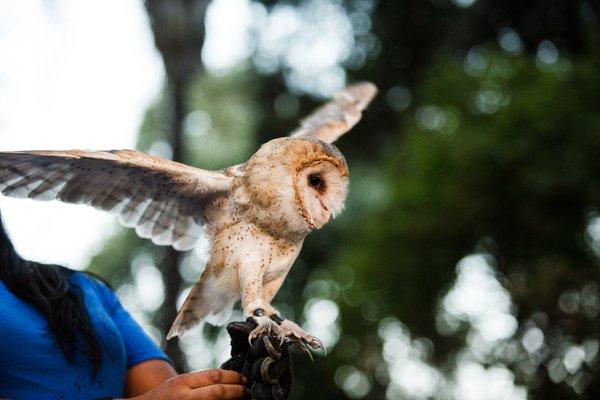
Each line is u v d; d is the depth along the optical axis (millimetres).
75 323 3586
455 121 13344
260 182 3508
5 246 3590
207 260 3648
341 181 3619
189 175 3641
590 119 12531
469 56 16016
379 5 16891
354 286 13555
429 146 13102
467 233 12906
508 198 12664
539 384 12055
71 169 3602
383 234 13281
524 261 12688
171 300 10797
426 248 13086
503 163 12594
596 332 11953
